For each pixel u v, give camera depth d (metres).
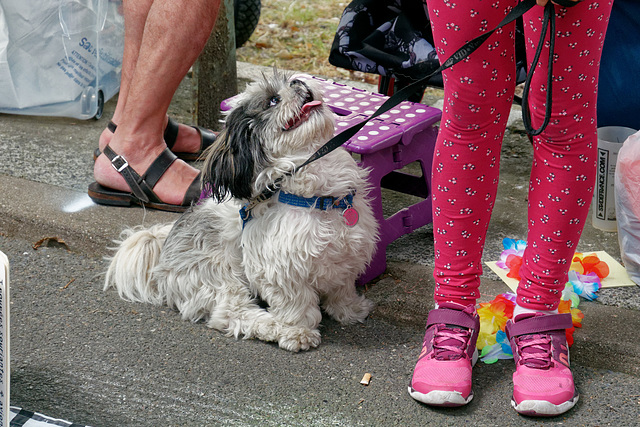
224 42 3.72
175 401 2.08
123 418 2.01
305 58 5.29
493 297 2.48
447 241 2.06
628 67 2.98
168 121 3.42
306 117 2.12
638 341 2.24
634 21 2.94
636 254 2.52
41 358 2.26
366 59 3.10
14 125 3.87
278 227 2.19
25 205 3.05
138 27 3.06
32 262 2.83
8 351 1.57
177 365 2.25
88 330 2.42
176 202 3.05
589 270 2.58
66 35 3.64
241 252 2.40
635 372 2.21
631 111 3.04
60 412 2.02
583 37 1.70
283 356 2.30
